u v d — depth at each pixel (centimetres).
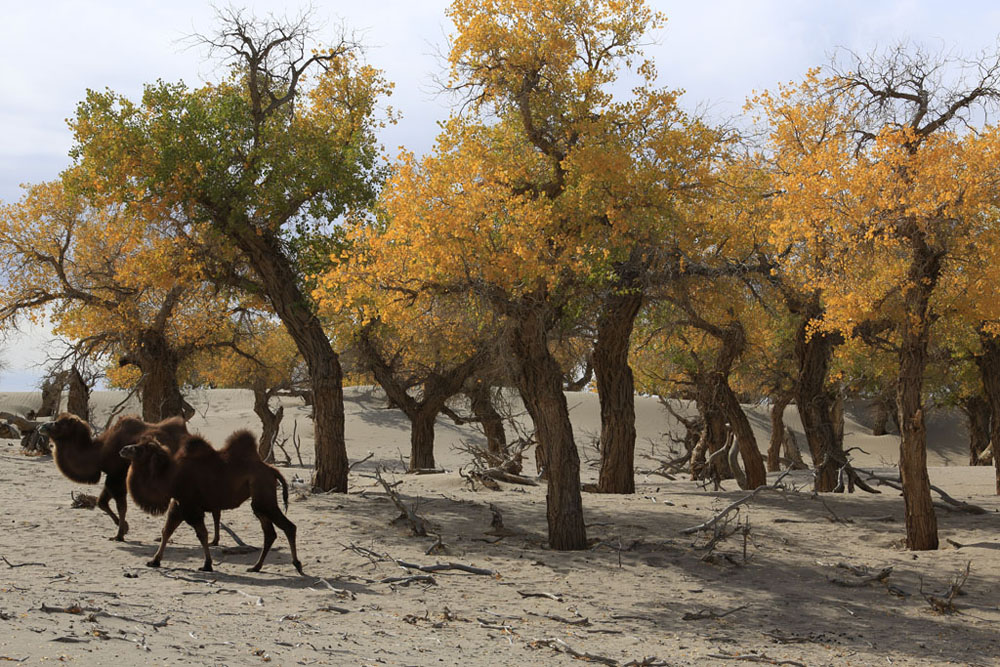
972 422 4756
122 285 2947
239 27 1948
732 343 2477
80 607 717
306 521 1594
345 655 670
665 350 3058
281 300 2025
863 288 1394
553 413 1459
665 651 842
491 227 1315
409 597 1026
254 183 1975
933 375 3681
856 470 2547
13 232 2945
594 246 1467
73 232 3025
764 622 1028
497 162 1488
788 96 1925
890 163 1350
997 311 1376
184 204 1942
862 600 1167
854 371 3978
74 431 1310
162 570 1078
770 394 3841
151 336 3016
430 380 3250
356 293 1397
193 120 1886
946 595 1170
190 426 6056
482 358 2998
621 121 1516
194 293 2947
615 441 2309
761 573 1316
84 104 1891
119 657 556
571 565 1304
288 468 3588
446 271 1327
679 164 1554
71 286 3023
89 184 1908
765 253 2092
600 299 1988
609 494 2236
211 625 747
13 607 700
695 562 1367
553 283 1321
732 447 2808
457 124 1551
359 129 2130
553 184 1527
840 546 1559
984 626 1052
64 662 523
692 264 1969
